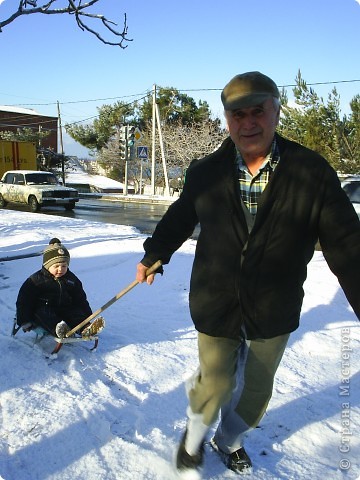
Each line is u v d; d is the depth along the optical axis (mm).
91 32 5109
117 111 50844
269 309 2201
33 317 3988
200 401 2350
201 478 2410
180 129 40656
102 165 53906
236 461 2482
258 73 2098
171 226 2545
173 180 40406
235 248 2186
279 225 2109
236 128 2088
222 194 2201
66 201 20078
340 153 17672
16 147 24250
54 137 55500
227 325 2264
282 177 2088
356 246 2062
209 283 2271
